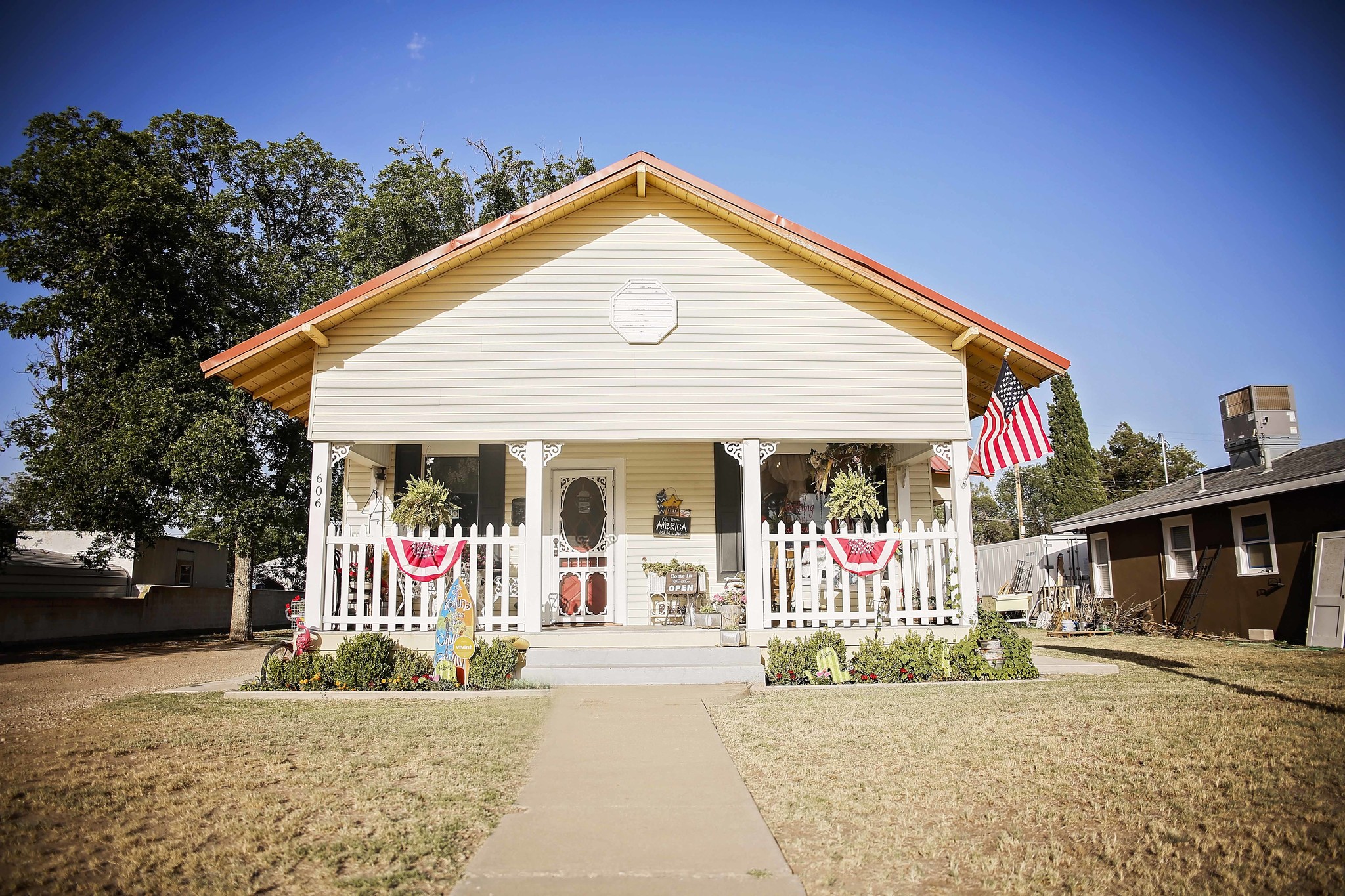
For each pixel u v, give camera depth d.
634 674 10.77
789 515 14.73
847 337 12.51
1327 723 7.54
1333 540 15.50
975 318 12.08
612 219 12.58
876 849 4.84
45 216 18.97
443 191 26.25
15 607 20.86
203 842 4.96
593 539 14.55
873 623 12.02
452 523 14.18
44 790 5.94
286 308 24.39
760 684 10.62
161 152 22.58
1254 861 4.53
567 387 12.21
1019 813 5.41
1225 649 15.31
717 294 12.49
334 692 10.04
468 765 6.69
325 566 11.73
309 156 25.89
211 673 13.98
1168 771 6.16
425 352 12.20
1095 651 15.17
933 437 12.41
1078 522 24.42
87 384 20.67
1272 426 19.81
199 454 20.42
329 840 5.00
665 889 4.31
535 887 4.33
